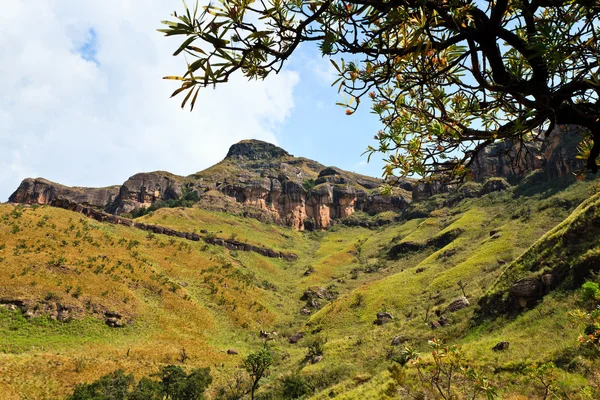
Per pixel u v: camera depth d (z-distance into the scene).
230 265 93.62
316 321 63.16
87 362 40.25
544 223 64.56
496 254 58.47
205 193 165.00
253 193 172.12
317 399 24.33
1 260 55.16
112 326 52.16
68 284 55.34
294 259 125.25
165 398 37.62
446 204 134.62
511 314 29.67
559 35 1.48
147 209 156.25
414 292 59.06
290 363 46.75
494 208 100.06
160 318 58.53
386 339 40.66
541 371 6.16
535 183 99.44
